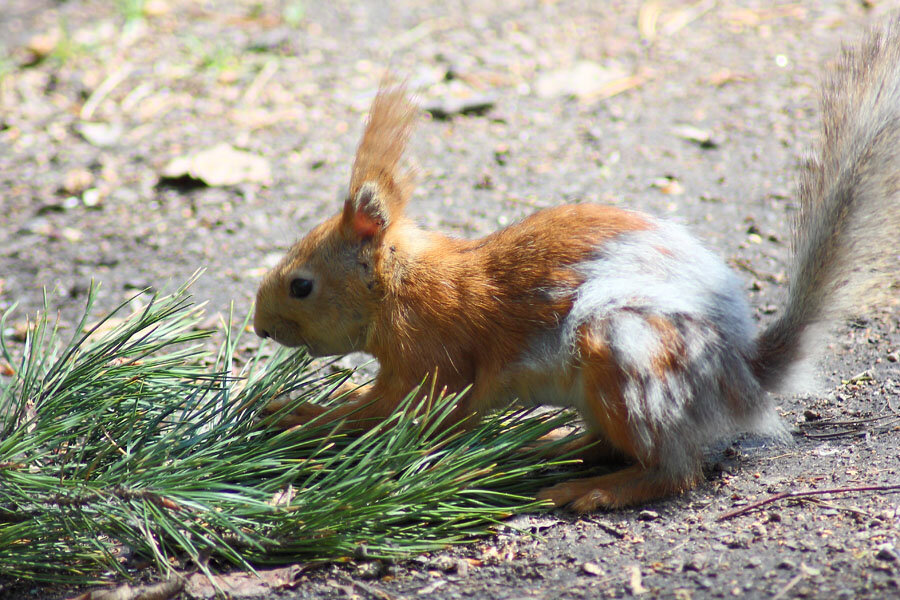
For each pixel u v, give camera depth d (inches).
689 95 542.3
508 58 598.2
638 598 216.7
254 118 553.3
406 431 258.4
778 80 543.5
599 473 289.6
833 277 282.4
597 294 266.5
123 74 605.6
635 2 661.9
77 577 243.0
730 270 286.2
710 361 264.4
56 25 673.0
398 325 288.8
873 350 335.9
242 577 240.4
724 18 628.1
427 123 538.3
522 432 274.5
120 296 413.1
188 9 689.0
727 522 249.3
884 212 281.3
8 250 450.0
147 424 274.7
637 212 288.0
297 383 306.2
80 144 536.7
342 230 295.7
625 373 257.3
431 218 450.0
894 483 253.6
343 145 524.1
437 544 245.6
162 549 245.1
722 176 465.1
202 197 487.8
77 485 237.9
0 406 262.8
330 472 252.4
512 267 281.4
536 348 276.8
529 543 251.4
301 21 664.4
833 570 215.6
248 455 262.1
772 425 283.9
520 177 481.1
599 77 569.6
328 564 247.4
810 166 289.9
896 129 277.7
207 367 309.4
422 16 663.8
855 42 294.8
